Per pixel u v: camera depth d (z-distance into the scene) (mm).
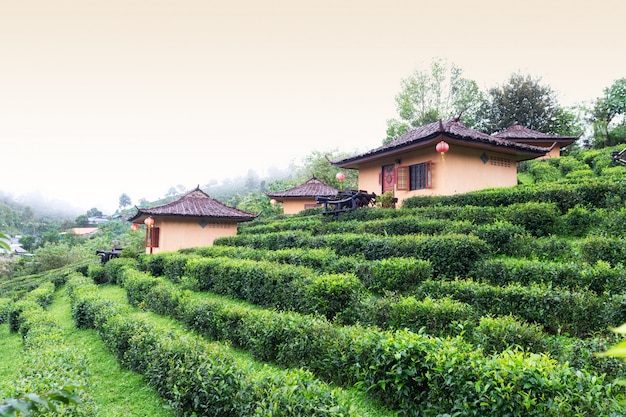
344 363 5820
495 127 38750
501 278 8258
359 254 11156
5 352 11055
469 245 8883
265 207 33438
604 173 19281
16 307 13797
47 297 17172
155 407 6098
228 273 11484
